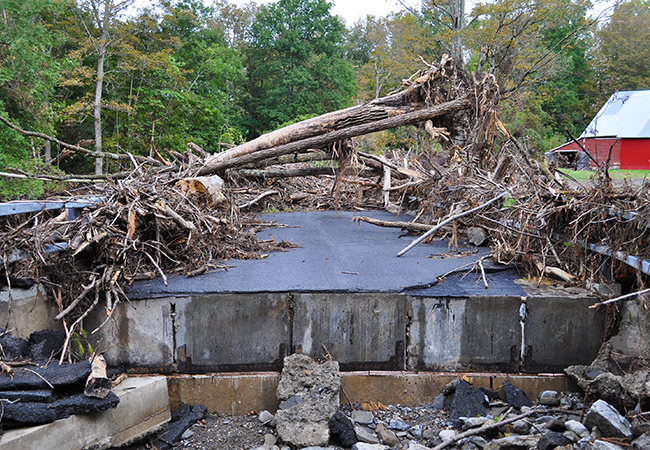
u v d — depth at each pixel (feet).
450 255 19.95
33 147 42.45
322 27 133.39
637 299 13.61
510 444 11.07
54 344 12.61
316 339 14.70
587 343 14.87
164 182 22.71
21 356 11.91
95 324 14.33
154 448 12.66
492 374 14.87
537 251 17.74
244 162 27.99
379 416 14.11
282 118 128.36
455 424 13.16
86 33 62.75
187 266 16.98
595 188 15.93
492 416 13.56
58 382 10.69
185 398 14.40
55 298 13.89
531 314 14.82
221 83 93.76
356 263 18.39
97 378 11.25
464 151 28.07
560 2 55.01
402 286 14.99
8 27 38.58
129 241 15.10
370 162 36.47
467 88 29.35
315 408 12.93
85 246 13.29
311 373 13.85
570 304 14.75
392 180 37.45
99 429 11.41
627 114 84.58
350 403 14.64
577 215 16.39
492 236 21.20
